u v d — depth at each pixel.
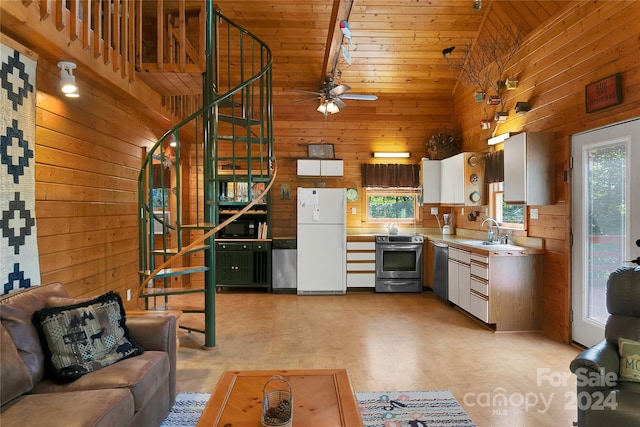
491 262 4.27
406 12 5.40
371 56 6.14
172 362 2.69
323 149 6.76
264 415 1.62
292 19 5.55
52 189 3.13
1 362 1.87
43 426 1.67
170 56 4.41
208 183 3.98
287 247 6.32
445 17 5.47
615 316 2.33
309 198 6.23
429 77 6.57
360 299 5.89
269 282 6.33
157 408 2.41
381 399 2.78
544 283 4.29
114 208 4.21
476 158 5.61
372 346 3.86
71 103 3.39
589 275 3.65
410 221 6.96
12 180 2.54
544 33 4.23
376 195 6.98
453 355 3.61
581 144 3.70
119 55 3.55
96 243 3.83
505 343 3.94
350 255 6.31
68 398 1.91
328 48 4.98
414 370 3.28
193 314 5.06
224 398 1.88
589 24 3.56
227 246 6.36
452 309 5.29
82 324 2.30
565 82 3.90
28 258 2.67
